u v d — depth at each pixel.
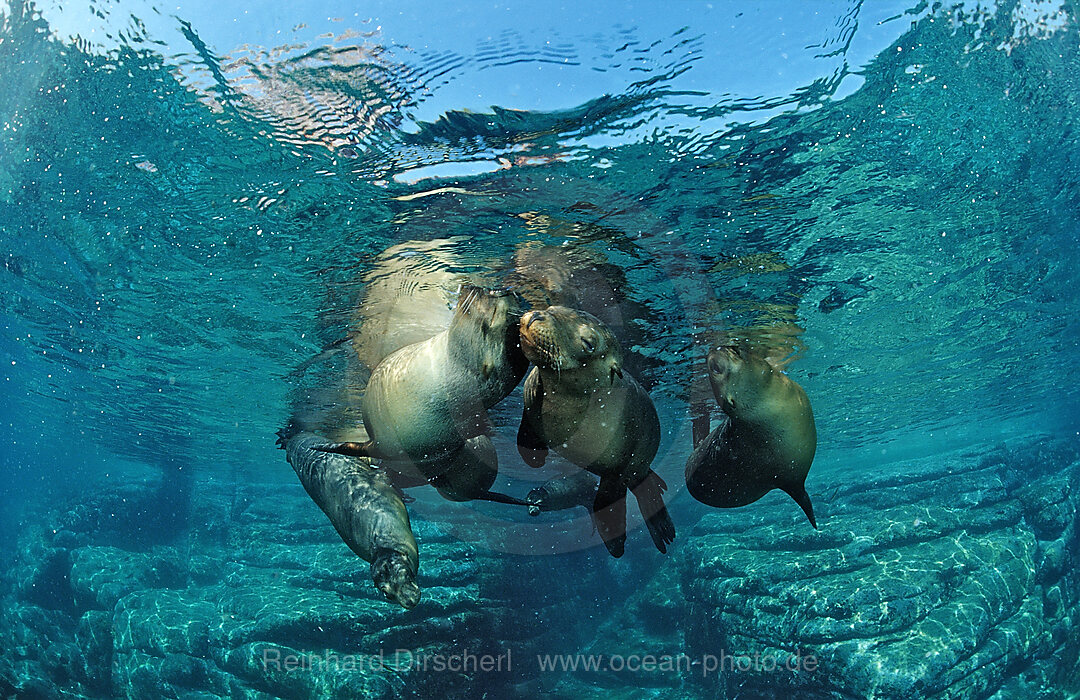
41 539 15.71
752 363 1.98
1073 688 7.42
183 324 6.39
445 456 1.75
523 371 1.67
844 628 7.69
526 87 3.27
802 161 3.97
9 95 3.74
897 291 6.25
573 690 9.81
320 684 7.58
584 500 2.14
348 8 3.03
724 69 3.38
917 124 4.07
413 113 3.34
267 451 14.65
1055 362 12.57
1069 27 3.97
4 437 22.02
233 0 3.01
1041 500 10.66
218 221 4.25
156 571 13.03
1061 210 5.91
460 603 8.72
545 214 3.70
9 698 9.58
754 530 11.09
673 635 11.19
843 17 3.33
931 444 22.58
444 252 3.88
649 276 3.67
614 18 3.11
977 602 8.00
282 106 3.38
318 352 5.79
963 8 3.51
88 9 3.12
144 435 14.80
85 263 5.60
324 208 3.87
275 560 11.80
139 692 8.84
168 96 3.44
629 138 3.54
